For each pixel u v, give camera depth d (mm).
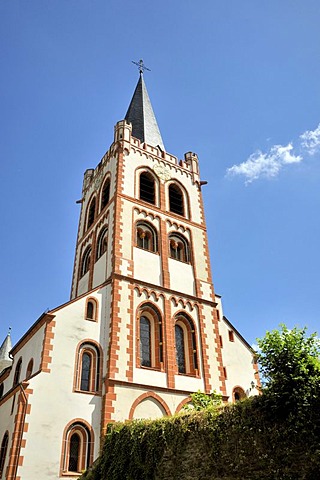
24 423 22359
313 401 13477
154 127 46438
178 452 16641
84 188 45031
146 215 35438
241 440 14727
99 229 36219
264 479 13469
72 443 23500
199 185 42188
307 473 12555
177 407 27250
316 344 14984
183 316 32031
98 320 28141
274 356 15016
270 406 14398
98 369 26484
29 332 29266
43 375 24344
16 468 21062
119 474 18797
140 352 28500
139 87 52125
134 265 31578
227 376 32750
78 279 37188
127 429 20016
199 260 36250
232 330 35844
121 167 36938
